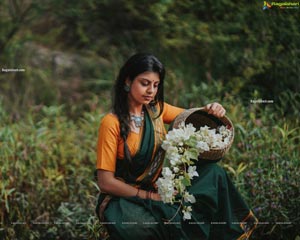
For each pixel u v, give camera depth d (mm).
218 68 5402
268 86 4949
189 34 5586
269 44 4992
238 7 5270
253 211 3438
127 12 6340
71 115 5699
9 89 6082
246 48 5254
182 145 2768
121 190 2771
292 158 3674
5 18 6520
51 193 3959
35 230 3762
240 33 5324
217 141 2793
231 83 5043
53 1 6457
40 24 6836
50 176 3996
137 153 2803
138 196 2770
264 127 4098
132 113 2842
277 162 3639
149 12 6105
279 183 3482
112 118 2820
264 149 3818
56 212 3863
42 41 6625
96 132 4691
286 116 4422
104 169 2785
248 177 3561
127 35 6273
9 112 5633
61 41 6695
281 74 4812
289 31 4793
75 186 4020
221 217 2883
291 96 4426
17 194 3865
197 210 2803
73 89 6160
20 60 6312
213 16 5594
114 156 2803
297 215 3426
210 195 2779
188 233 2771
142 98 2740
